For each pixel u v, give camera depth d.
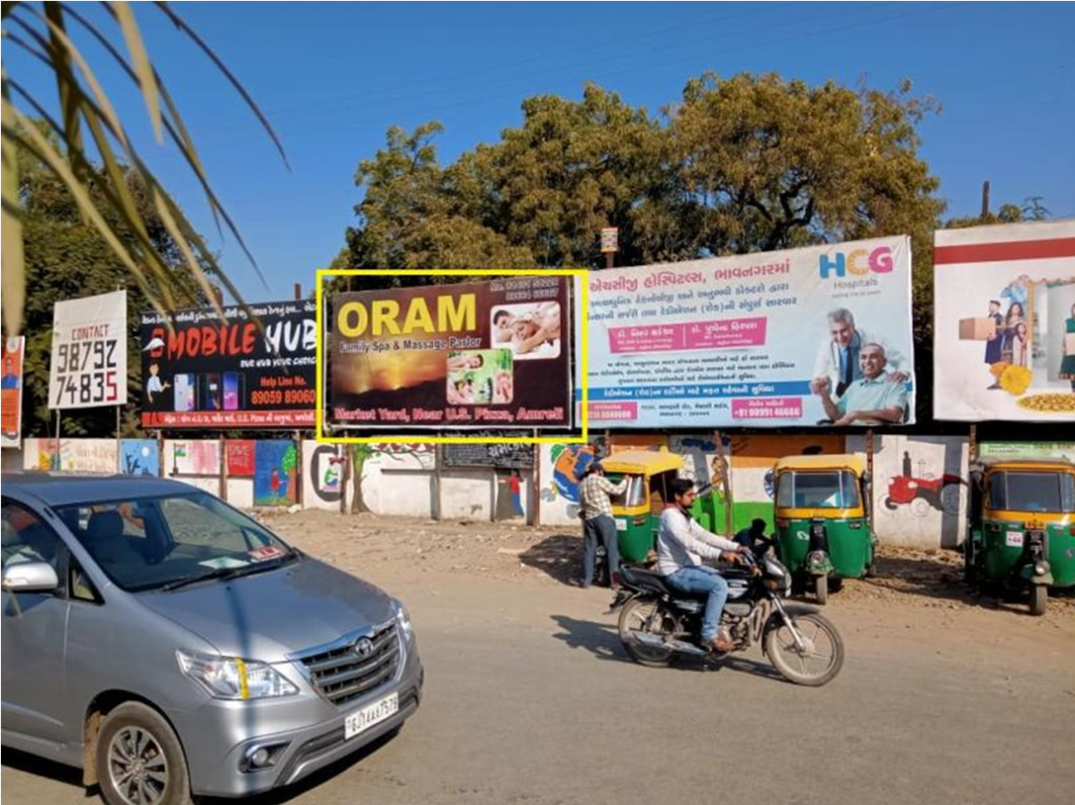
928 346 16.89
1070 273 11.91
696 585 7.14
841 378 13.25
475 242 24.59
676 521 7.25
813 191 22.28
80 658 4.79
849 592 10.52
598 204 25.09
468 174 27.81
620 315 14.98
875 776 5.13
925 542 13.23
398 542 14.82
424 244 26.12
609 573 11.17
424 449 17.33
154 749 4.61
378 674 5.08
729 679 7.12
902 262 12.87
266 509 18.78
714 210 24.02
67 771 5.43
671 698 6.62
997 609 9.68
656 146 24.12
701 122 22.52
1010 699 6.61
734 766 5.29
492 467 16.61
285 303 18.34
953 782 5.04
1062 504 9.27
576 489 15.77
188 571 5.35
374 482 17.83
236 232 1.67
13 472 6.68
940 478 13.15
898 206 22.36
